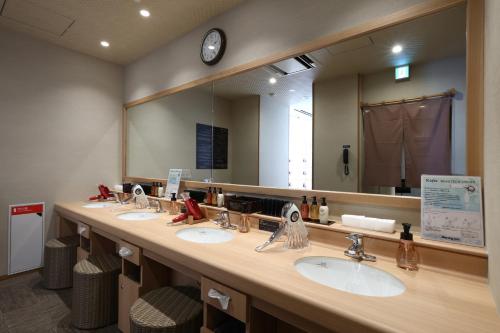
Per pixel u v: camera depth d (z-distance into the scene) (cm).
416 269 100
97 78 293
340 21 138
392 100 125
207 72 212
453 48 108
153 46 262
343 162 140
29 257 250
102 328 174
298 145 158
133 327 121
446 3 108
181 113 239
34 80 250
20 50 242
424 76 116
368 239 116
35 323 178
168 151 253
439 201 105
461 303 77
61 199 269
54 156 264
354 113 137
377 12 126
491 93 81
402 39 121
